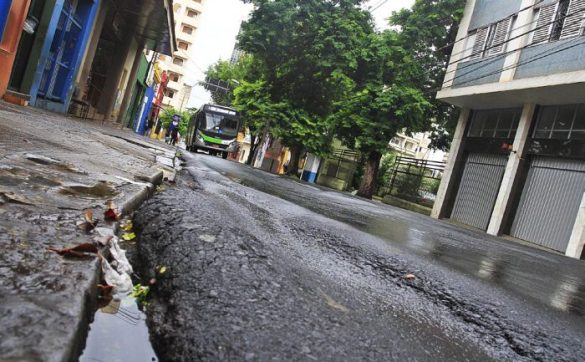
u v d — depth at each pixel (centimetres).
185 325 150
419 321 215
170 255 219
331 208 710
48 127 632
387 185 2575
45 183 271
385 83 2152
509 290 337
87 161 420
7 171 271
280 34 2028
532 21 1419
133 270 198
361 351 160
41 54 975
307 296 206
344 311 199
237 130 2778
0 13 791
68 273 144
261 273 220
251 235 305
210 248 238
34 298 122
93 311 145
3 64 830
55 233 182
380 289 257
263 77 2420
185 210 323
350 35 2038
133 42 2023
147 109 3625
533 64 1366
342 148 3500
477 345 201
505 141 1520
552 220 1292
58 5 989
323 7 2052
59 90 1238
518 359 196
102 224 223
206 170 922
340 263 301
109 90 1856
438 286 294
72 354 109
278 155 4259
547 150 1347
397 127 2016
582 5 1252
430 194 2072
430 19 1953
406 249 428
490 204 1548
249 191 662
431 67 2119
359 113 2070
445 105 2133
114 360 122
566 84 1184
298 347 151
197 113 3000
